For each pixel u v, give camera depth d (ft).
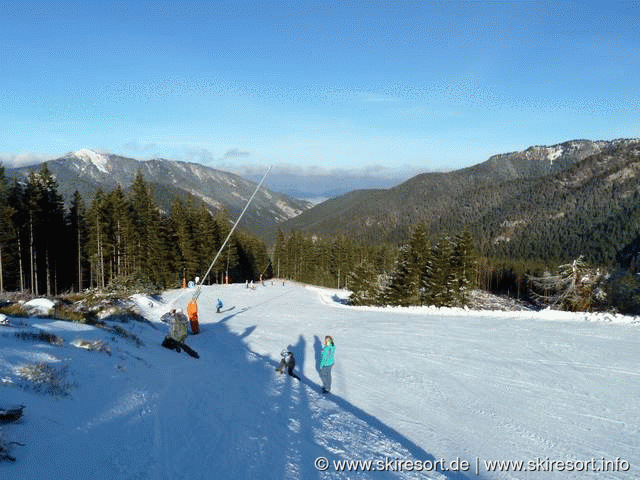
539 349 56.65
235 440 24.90
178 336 53.83
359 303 206.18
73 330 44.09
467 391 42.06
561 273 155.02
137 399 28.35
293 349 63.98
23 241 160.97
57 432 20.20
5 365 25.73
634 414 35.19
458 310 99.14
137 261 194.18
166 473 19.29
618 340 60.08
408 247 184.03
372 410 37.50
